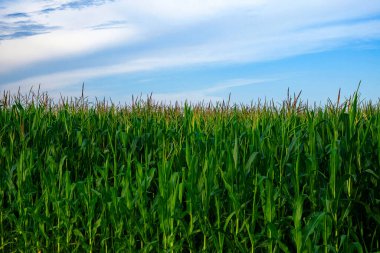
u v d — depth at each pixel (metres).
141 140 7.72
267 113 7.88
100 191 6.57
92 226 6.55
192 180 5.39
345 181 4.96
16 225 6.69
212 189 5.41
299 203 4.53
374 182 5.20
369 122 5.40
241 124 7.37
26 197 6.84
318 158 5.38
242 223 5.24
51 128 8.36
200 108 10.14
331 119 5.88
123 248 5.82
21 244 6.63
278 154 5.84
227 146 5.47
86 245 6.11
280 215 5.34
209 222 5.24
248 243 5.36
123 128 8.79
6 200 7.65
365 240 5.18
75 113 9.64
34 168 7.48
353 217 5.16
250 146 5.67
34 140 8.17
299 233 4.50
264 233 5.12
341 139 5.24
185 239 5.73
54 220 6.89
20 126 8.16
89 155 7.86
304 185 5.06
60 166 6.79
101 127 8.59
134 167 7.32
